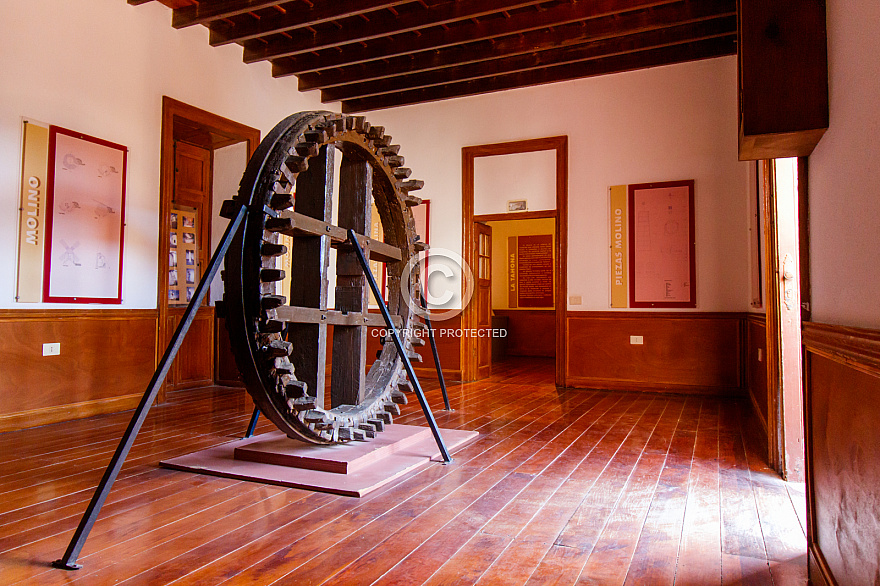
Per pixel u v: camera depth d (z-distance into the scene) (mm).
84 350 4691
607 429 4383
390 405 3814
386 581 1843
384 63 6680
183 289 6570
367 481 2877
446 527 2334
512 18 5598
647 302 6555
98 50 4836
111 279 4934
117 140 4992
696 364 6332
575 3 5340
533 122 7160
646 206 6582
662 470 3227
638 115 6648
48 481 2930
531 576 1892
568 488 2883
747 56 1641
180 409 5078
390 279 4293
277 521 2387
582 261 6867
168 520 2391
